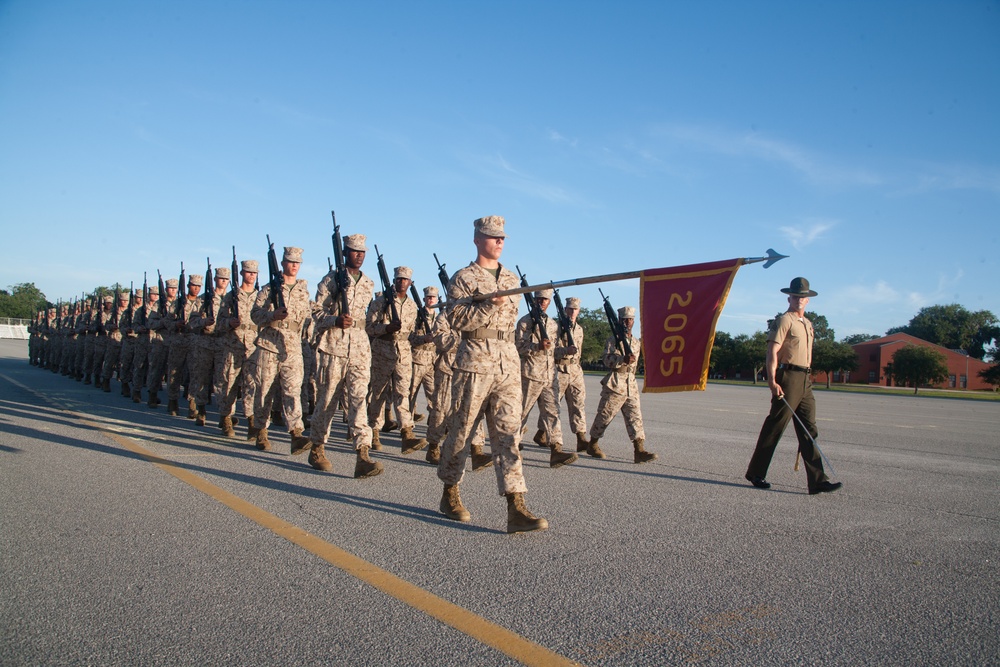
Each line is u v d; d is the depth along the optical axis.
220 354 10.68
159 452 7.95
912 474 8.12
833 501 6.44
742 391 34.47
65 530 4.76
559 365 8.91
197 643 3.12
